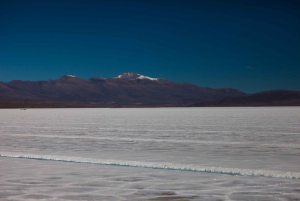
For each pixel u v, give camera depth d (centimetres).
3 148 1627
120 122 3828
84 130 2678
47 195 794
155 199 760
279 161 1219
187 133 2345
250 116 5219
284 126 2967
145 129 2730
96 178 959
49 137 2128
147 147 1628
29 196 785
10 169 1090
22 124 3544
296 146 1628
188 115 5991
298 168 1084
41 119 4750
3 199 762
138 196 784
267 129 2648
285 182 903
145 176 980
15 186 877
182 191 823
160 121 3956
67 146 1689
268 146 1633
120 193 809
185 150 1517
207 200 751
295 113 6600
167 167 1107
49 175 1001
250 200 750
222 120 4069
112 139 1988
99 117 5381
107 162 1195
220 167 1089
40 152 1484
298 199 754
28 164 1180
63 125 3344
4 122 3962
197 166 1109
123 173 1023
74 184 894
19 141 1922
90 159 1259
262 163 1179
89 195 792
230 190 828
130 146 1669
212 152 1450
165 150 1522
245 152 1444
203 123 3484
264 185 873
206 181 918
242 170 1037
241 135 2188
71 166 1138
